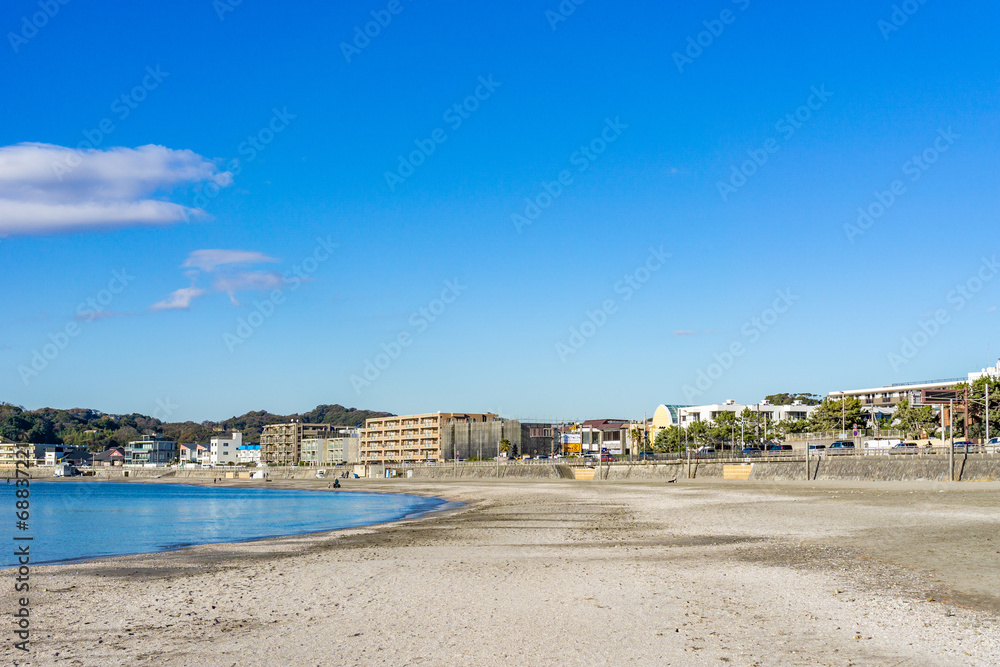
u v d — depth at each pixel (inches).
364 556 1300.4
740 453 4945.9
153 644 680.4
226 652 648.4
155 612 826.2
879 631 665.6
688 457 4736.7
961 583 880.9
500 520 2138.3
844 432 5846.5
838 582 904.9
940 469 3127.5
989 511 1849.2
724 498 2787.9
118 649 665.0
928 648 610.2
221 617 793.6
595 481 5078.7
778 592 853.2
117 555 1552.7
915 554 1122.0
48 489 6845.5
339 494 4977.9
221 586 1000.9
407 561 1205.7
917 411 5324.8
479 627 715.4
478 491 4414.4
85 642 692.7
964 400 3959.2
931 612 731.4
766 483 3786.9
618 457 5797.2
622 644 643.5
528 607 801.6
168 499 4586.6
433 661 605.9
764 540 1398.9
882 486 3107.8
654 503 2642.7
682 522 1859.0
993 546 1187.9
